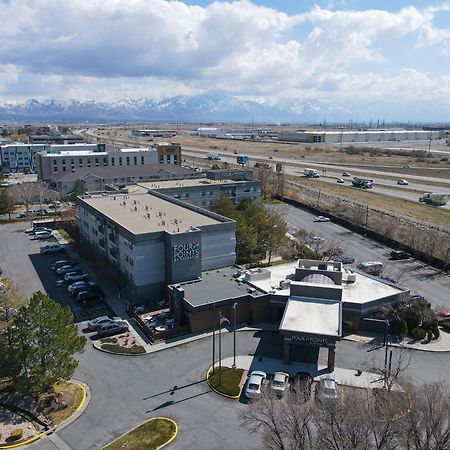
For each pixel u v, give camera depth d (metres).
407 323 64.12
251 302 67.19
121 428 44.97
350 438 35.38
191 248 73.31
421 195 160.12
